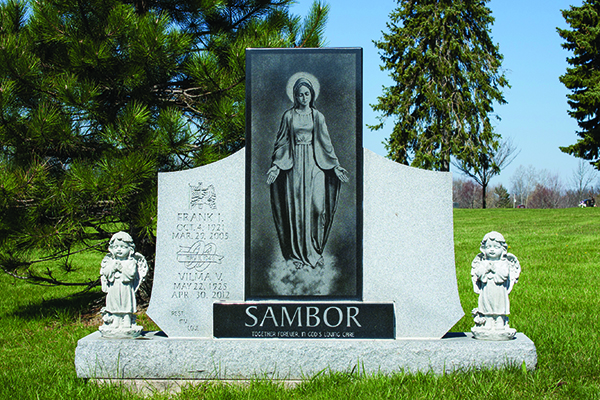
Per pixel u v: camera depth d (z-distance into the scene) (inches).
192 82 358.3
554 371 213.0
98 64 307.1
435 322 230.8
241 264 237.0
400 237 234.8
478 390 194.5
